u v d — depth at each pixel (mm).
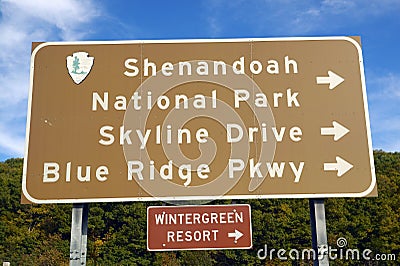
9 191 38219
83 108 5531
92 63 5668
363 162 5418
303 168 5383
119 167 5367
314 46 5750
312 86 5633
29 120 5477
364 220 22328
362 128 5520
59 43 5715
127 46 5727
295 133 5488
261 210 22906
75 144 5422
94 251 32062
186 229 5172
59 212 36156
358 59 5727
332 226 22328
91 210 33500
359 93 5625
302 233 21422
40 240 34875
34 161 5359
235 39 5758
